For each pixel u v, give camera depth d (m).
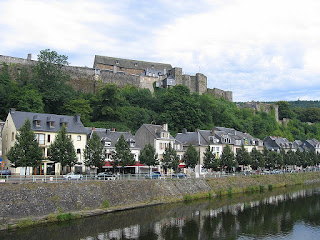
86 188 43.56
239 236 37.81
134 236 36.06
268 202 56.66
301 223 43.78
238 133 93.94
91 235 35.53
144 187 50.22
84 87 102.75
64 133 47.75
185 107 96.12
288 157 89.62
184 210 48.31
